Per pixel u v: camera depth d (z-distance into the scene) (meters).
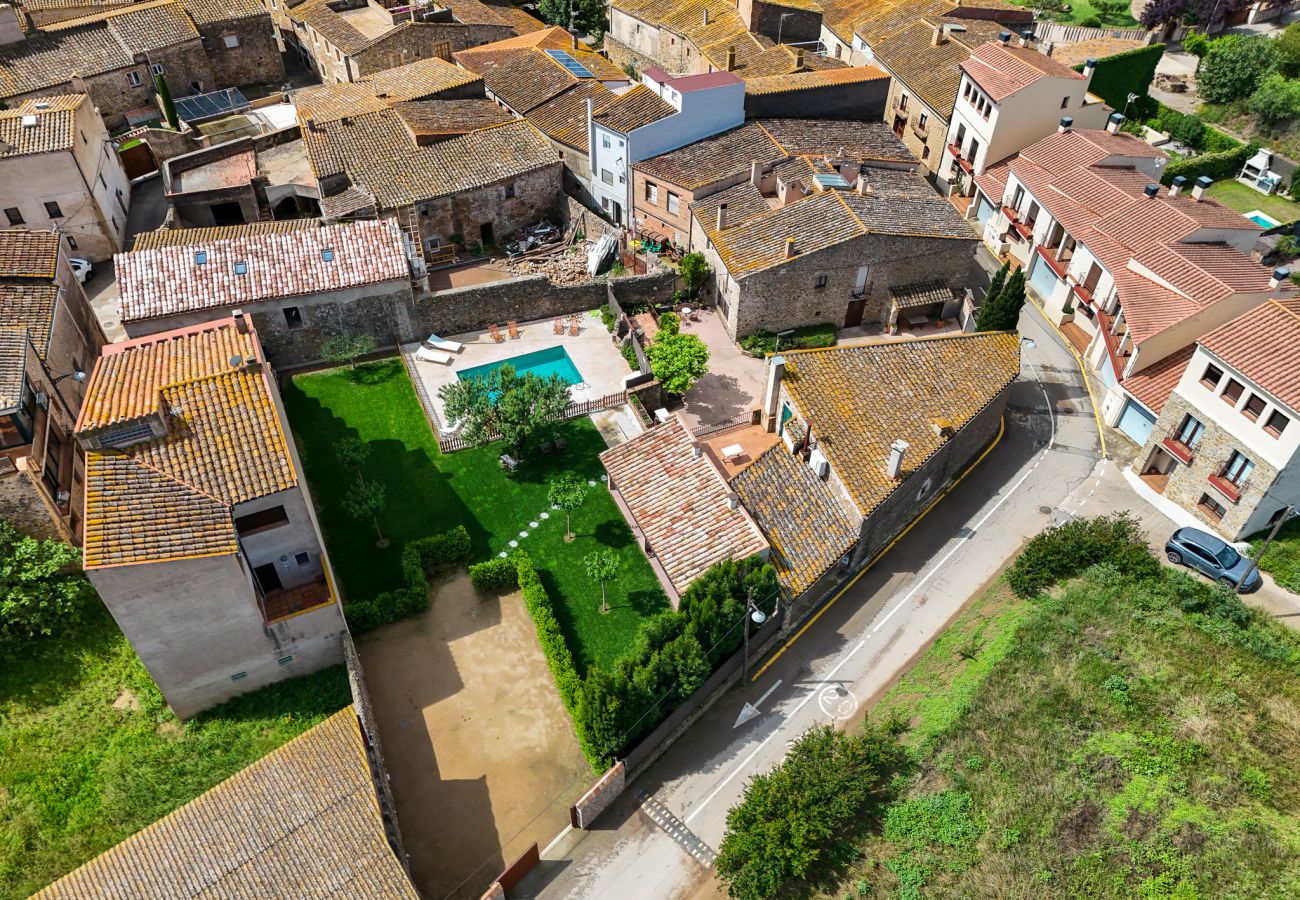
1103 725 33.69
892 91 75.62
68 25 70.94
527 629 38.59
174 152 66.94
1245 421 39.84
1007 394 48.75
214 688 34.22
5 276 43.75
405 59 76.12
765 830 30.64
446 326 53.09
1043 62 63.66
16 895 29.42
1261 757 32.38
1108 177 56.16
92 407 32.94
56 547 37.25
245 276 47.94
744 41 74.38
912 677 37.28
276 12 86.25
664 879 31.44
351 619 37.72
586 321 55.06
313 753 29.45
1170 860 29.50
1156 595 38.53
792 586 37.62
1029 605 39.16
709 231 54.81
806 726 35.81
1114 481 46.34
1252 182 69.38
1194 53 86.25
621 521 43.12
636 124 57.50
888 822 31.52
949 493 45.75
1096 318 52.38
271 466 32.62
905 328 55.62
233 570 30.80
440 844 31.94
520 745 34.75
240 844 27.20
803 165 57.09
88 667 35.78
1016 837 30.58
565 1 89.44
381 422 47.78
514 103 65.88
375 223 51.06
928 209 55.16
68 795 32.12
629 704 32.59
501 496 44.03
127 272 46.97
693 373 47.47
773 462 41.06
